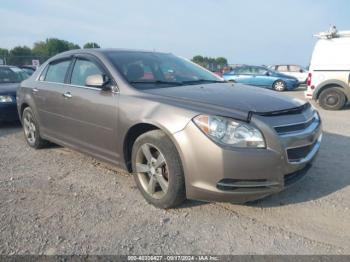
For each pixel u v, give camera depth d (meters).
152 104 3.24
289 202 3.40
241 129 2.78
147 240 2.75
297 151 3.04
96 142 3.93
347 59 10.23
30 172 4.28
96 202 3.42
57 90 4.48
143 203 3.40
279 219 3.08
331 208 3.28
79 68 4.30
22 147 5.49
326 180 3.95
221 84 4.05
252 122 2.82
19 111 5.66
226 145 2.77
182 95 3.32
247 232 2.87
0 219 3.06
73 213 3.19
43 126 4.97
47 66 5.10
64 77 4.52
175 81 3.96
